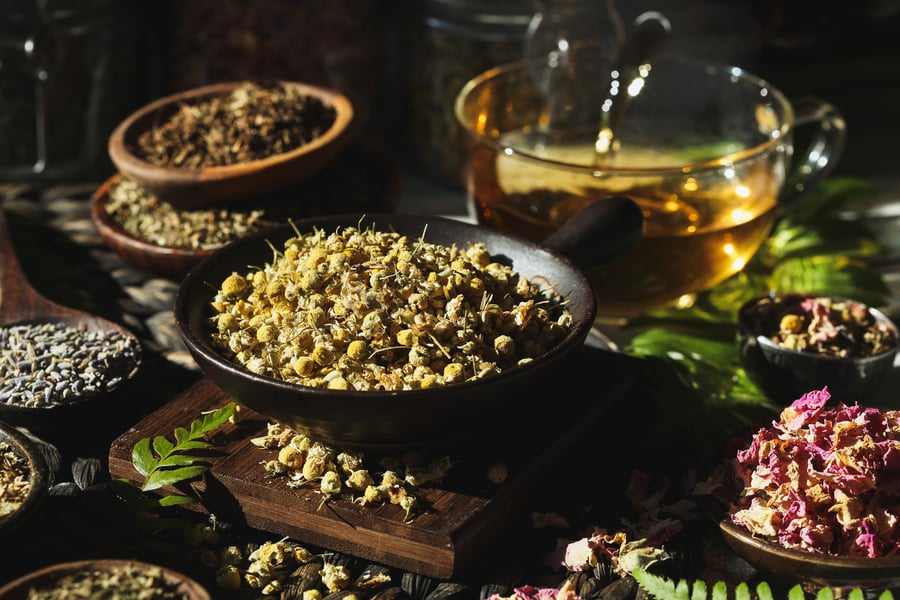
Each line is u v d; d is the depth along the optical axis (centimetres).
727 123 80
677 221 72
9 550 60
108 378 68
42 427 66
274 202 75
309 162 75
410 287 64
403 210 96
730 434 69
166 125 78
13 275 74
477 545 62
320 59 94
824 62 108
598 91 80
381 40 98
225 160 75
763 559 61
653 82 79
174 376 72
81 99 92
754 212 74
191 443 64
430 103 96
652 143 80
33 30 88
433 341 63
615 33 82
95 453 67
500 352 63
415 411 60
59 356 69
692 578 63
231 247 67
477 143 75
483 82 79
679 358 74
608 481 67
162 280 78
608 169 72
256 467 64
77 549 62
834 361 69
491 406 61
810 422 64
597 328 79
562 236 68
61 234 82
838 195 85
